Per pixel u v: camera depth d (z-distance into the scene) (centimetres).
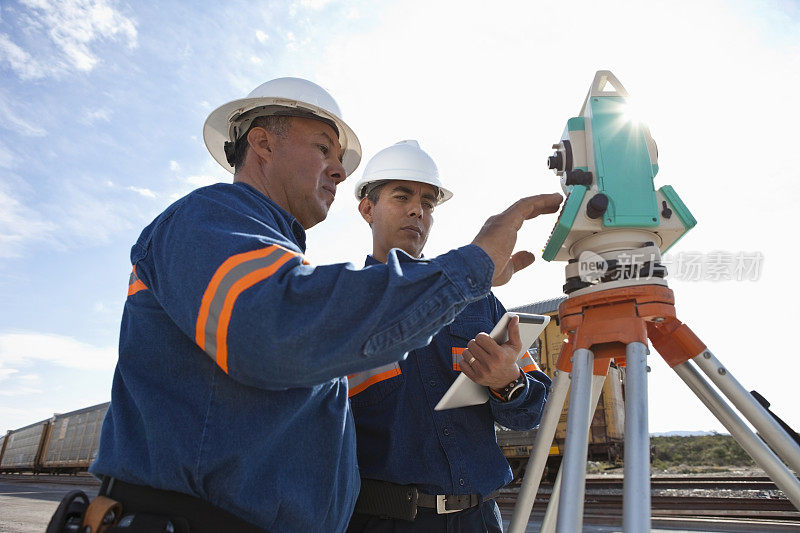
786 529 512
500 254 92
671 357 120
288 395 87
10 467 3597
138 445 84
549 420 124
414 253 193
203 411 81
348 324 73
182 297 78
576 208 120
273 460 87
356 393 161
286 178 116
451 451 149
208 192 93
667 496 849
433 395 157
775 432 106
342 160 161
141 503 80
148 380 85
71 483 2062
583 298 115
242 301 72
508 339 138
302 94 120
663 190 125
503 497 960
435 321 78
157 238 90
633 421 93
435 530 143
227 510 80
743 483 945
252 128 118
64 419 2914
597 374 134
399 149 202
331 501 96
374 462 151
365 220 215
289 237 103
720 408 114
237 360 72
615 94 133
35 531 693
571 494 89
